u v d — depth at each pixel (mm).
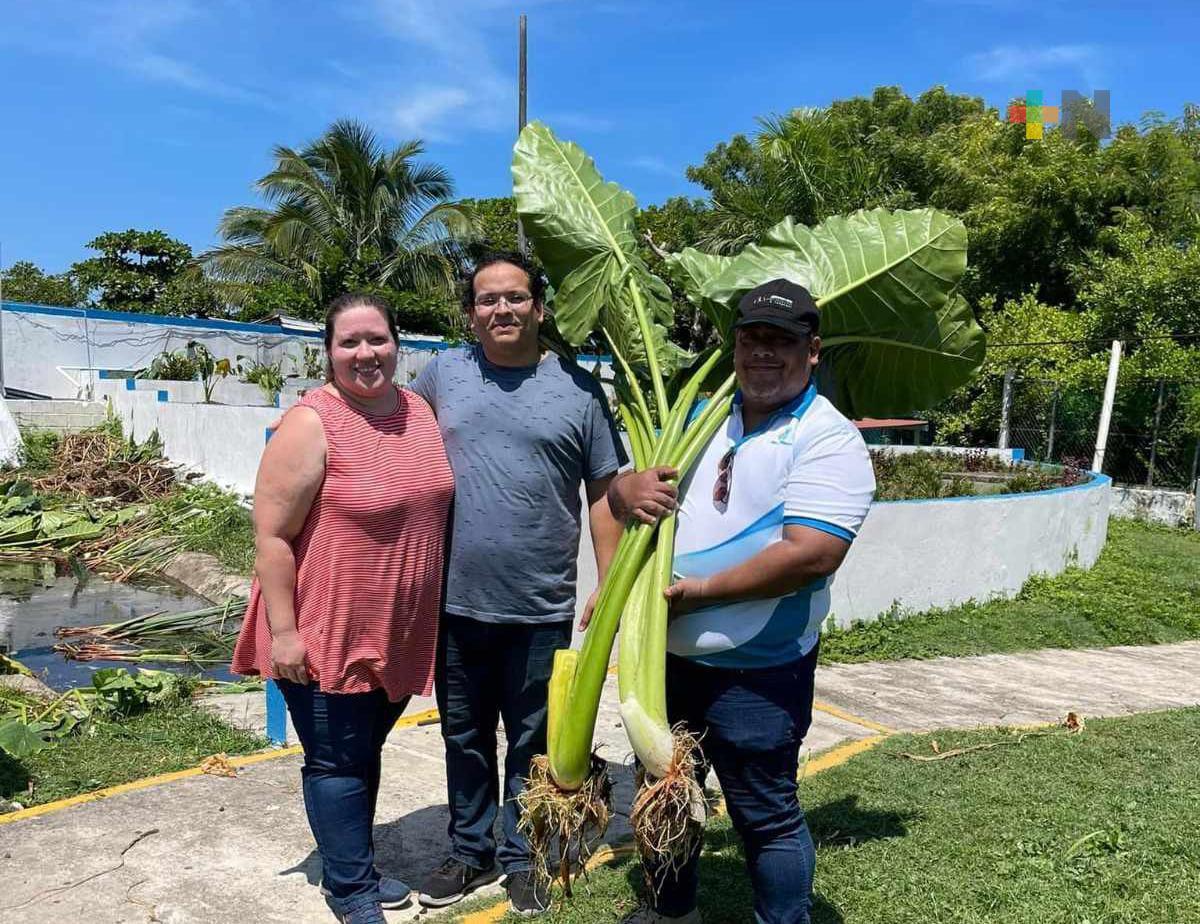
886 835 3686
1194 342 17500
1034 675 7199
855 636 7652
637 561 2578
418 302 26375
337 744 2904
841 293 3021
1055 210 22297
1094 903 3082
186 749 4605
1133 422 17078
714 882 3287
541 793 2553
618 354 3346
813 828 3764
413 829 3729
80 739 4707
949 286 3053
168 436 15102
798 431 2527
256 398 17453
